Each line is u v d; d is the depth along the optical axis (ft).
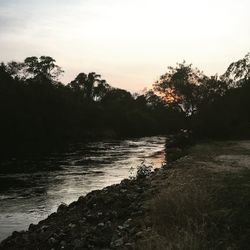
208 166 71.51
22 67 312.09
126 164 126.41
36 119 266.36
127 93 499.51
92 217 43.55
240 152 105.81
